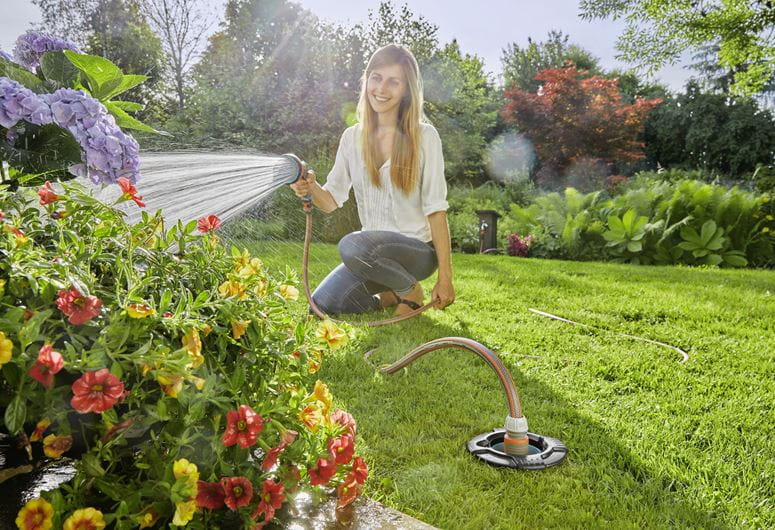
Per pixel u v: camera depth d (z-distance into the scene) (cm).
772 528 133
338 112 1112
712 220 772
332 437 121
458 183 1385
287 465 112
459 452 164
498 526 129
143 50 1069
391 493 141
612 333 314
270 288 126
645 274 564
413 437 173
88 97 124
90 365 88
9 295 93
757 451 171
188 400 97
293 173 254
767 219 772
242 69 1178
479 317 341
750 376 241
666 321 344
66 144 122
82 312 91
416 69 306
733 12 1063
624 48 1163
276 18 1217
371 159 320
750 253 776
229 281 115
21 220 106
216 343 110
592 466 158
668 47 1130
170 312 107
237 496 99
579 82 1456
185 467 93
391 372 222
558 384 227
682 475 154
